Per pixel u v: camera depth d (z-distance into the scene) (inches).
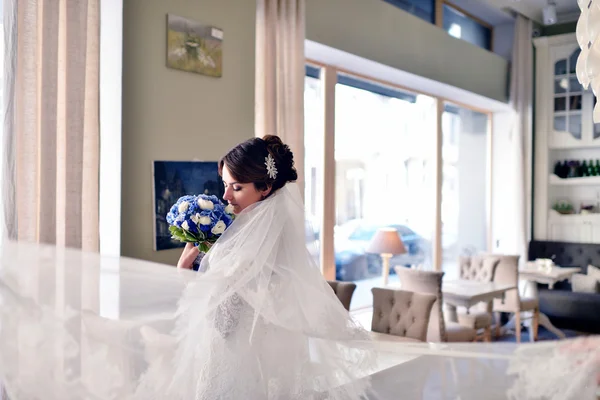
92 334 55.6
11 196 94.0
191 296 59.0
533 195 288.7
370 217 210.1
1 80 99.3
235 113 138.7
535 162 287.9
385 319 140.3
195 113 129.4
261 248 61.9
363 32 185.2
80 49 103.6
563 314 243.3
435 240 251.3
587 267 264.1
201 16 130.6
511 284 201.3
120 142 114.1
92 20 106.2
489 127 301.9
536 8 262.2
